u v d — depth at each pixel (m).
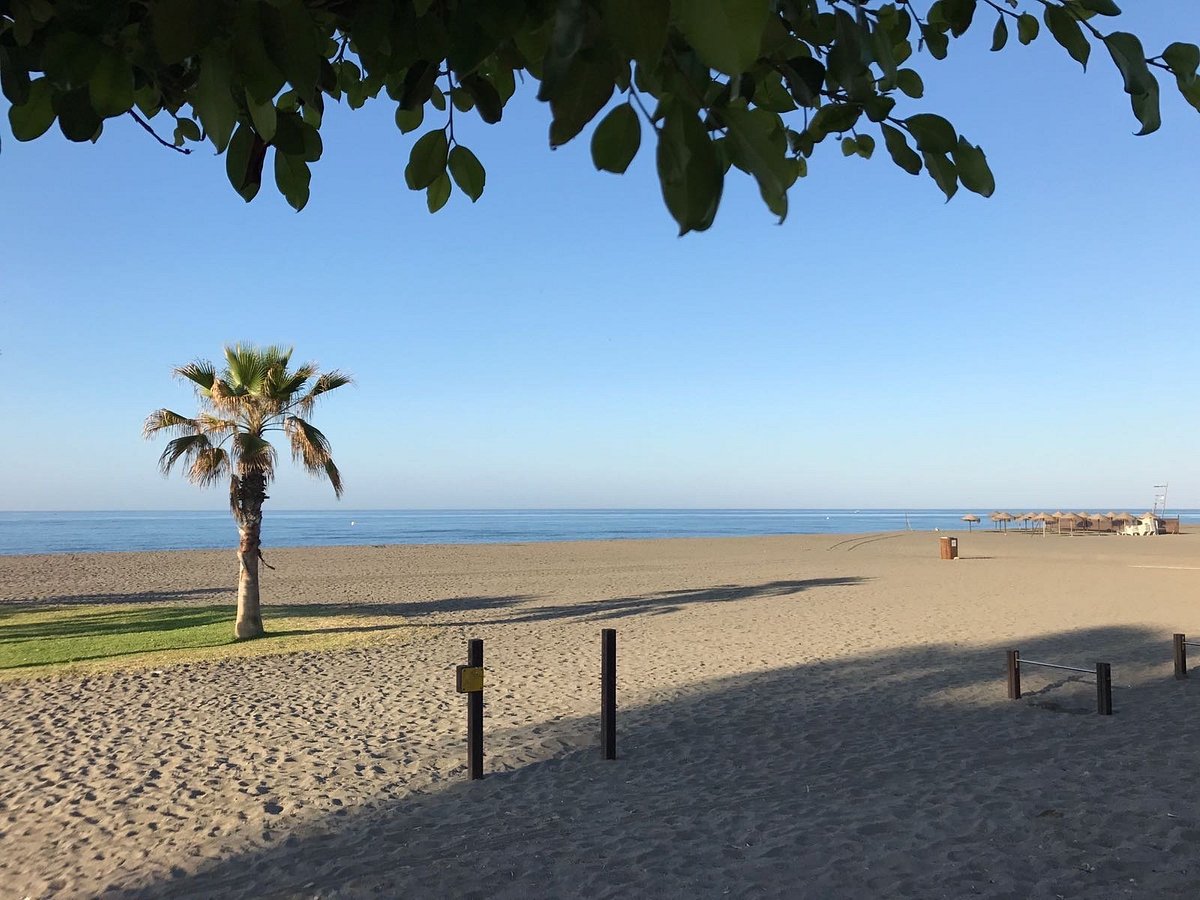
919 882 4.59
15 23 1.28
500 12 0.98
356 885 4.79
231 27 1.08
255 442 14.05
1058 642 12.83
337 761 7.29
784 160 0.91
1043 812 5.58
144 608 19.20
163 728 8.51
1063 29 1.36
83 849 5.47
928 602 18.20
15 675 11.24
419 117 1.90
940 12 1.69
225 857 5.29
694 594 20.73
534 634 14.62
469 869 4.95
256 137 1.50
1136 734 7.53
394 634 14.69
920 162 1.38
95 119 1.37
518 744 7.76
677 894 4.55
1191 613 15.91
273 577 27.56
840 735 7.84
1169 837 5.07
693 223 0.84
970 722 8.20
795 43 1.34
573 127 0.86
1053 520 63.31
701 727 8.24
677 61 0.94
